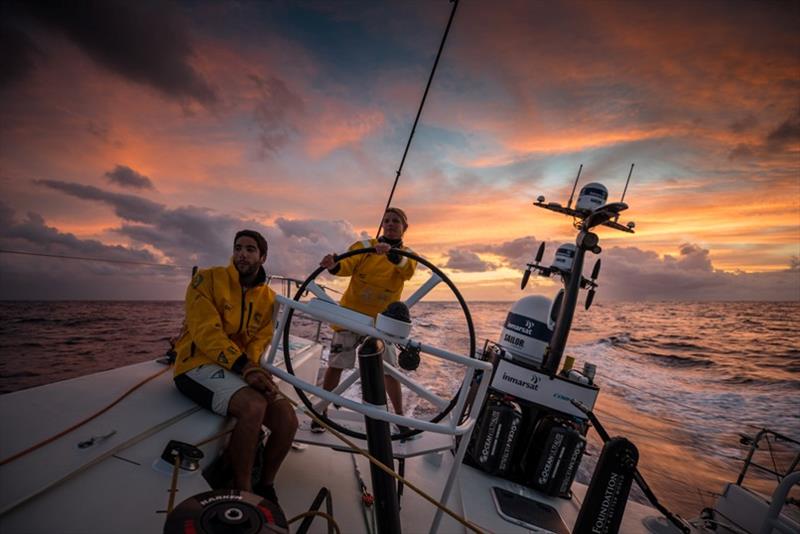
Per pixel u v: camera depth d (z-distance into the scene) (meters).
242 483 1.49
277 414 1.65
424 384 7.38
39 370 10.97
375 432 1.33
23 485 1.01
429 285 1.72
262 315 1.90
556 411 2.53
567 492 2.38
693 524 2.34
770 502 2.09
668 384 11.65
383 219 2.49
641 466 5.80
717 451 6.62
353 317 1.42
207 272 1.80
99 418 1.43
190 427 1.49
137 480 1.17
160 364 2.13
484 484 2.35
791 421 8.30
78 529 0.96
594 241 2.57
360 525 1.72
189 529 0.71
